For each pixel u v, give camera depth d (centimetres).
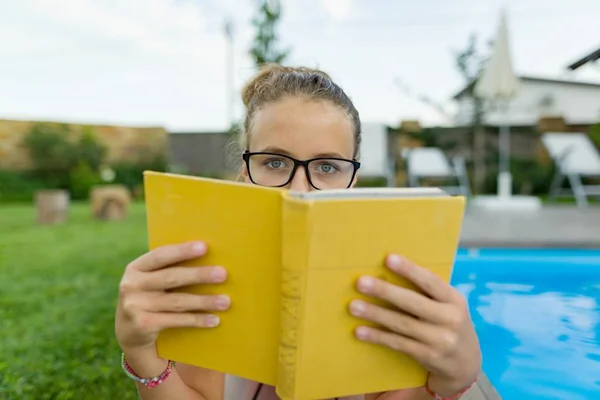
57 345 256
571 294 326
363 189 62
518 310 296
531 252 412
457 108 1030
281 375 64
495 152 1048
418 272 60
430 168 828
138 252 514
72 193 1177
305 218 56
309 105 112
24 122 1184
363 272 60
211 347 70
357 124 132
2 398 200
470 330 63
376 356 65
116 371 221
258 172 113
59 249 534
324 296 60
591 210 658
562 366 221
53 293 361
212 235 65
